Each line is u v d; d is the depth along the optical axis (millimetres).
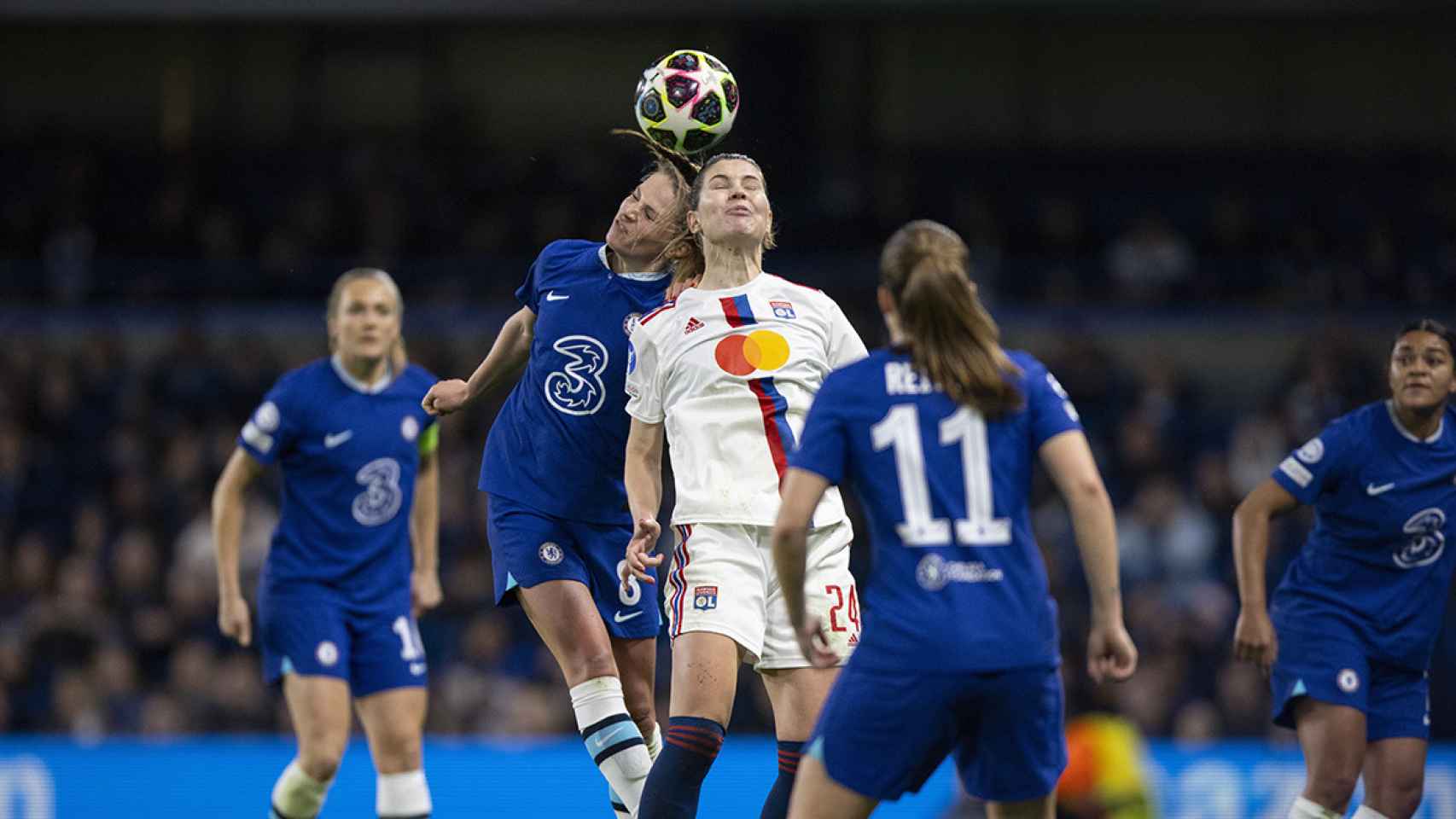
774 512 19281
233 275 69875
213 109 82688
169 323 67500
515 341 23250
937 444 15789
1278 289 69188
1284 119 81750
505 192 74812
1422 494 22719
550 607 21766
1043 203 77500
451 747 36031
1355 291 68062
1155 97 82188
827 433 15945
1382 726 23016
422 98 82250
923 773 15984
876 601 15844
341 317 25422
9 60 82375
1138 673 44000
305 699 24156
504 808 35594
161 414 57906
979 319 15992
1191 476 57938
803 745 19125
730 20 71562
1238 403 65625
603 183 74688
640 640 22688
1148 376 61438
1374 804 22906
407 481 25781
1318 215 75750
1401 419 22859
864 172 76438
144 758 36406
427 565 27016
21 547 51312
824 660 16172
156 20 73688
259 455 25047
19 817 36188
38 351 64188
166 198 75438
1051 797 16000
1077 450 15805
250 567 48094
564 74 81938
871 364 16141
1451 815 35156
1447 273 69000
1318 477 22828
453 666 46438
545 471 22031
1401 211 75500
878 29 81625
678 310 19922
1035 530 50906
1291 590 23656
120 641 47875
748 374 19484
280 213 76875
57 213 73375
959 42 81938
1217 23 81812
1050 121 82250
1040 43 82250
